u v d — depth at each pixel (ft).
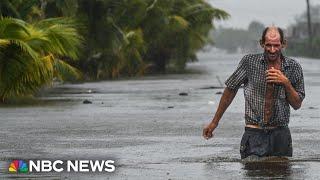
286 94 49.90
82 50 214.28
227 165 53.62
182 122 92.27
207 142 70.13
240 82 50.49
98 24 228.02
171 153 62.08
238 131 80.28
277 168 50.67
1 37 105.50
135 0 253.65
